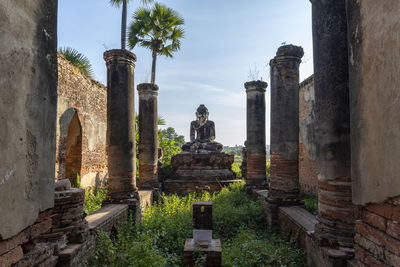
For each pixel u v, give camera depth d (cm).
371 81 274
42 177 268
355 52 304
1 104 207
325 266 419
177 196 1209
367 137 284
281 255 552
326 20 470
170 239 655
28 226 246
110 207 715
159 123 1684
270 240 706
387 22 247
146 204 961
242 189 1198
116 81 790
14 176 224
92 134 1261
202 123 1642
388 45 246
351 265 330
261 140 1177
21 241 243
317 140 482
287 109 794
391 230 252
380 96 260
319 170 473
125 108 793
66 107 1005
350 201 431
